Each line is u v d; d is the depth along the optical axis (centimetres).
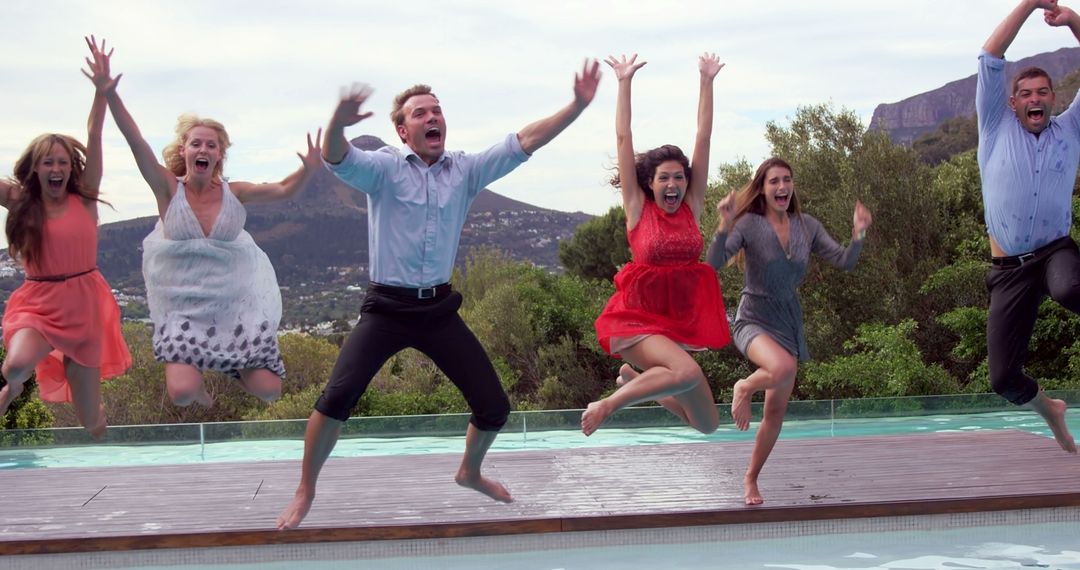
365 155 468
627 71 525
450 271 489
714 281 523
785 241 542
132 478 662
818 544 525
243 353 545
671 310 511
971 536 538
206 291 538
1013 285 591
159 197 532
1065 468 642
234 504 573
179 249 532
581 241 2969
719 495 578
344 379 471
